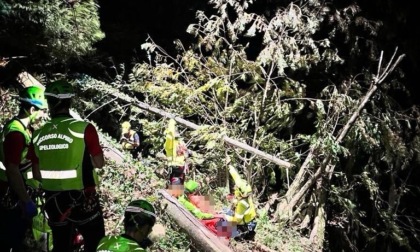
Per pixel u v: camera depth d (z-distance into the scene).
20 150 4.20
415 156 13.37
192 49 12.24
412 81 14.31
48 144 4.13
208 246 7.02
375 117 11.88
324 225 11.06
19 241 4.59
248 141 11.54
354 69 13.36
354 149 11.66
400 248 13.90
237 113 11.33
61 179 4.10
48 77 10.54
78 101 10.31
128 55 14.20
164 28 15.33
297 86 11.70
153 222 3.83
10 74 9.59
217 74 11.42
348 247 12.22
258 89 11.94
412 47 14.00
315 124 11.93
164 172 9.24
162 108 11.28
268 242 9.48
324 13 12.53
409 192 14.39
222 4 11.63
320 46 13.28
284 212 11.00
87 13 10.19
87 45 10.23
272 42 11.02
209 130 10.52
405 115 12.85
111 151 8.43
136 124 11.32
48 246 5.07
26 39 9.59
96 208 4.26
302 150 12.99
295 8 12.28
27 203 4.21
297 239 10.50
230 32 11.62
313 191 11.31
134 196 7.23
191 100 11.16
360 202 13.47
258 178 11.38
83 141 4.13
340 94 11.70
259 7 14.05
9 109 8.66
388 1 13.60
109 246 3.64
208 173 10.95
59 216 4.15
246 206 8.52
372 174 12.58
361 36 13.45
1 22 9.27
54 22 9.48
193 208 8.41
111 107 11.23
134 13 14.97
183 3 14.73
